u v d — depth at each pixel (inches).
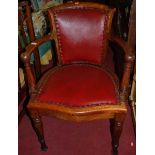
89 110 46.0
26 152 59.7
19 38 60.8
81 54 56.6
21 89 70.6
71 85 50.3
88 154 58.6
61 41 55.5
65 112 46.6
